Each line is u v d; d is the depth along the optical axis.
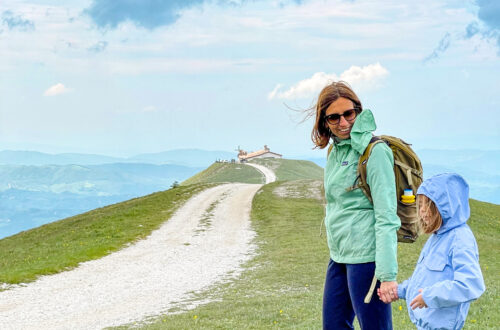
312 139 5.68
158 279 27.31
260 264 30.28
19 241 45.44
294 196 63.38
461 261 4.52
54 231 47.84
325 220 5.57
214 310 17.83
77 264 31.28
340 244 5.30
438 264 4.70
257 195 64.69
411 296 4.85
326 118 5.38
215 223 48.00
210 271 29.28
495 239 38.06
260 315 15.34
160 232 43.91
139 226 45.91
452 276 4.64
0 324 18.45
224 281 26.30
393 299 4.97
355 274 5.17
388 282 4.95
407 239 5.23
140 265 31.41
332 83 5.47
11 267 30.50
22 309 20.80
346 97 5.34
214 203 59.81
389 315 5.23
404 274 23.69
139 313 19.53
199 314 17.05
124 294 23.72
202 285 25.52
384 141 5.25
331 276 5.49
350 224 5.22
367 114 5.23
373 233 5.17
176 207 57.00
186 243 39.12
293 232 41.16
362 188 5.18
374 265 5.13
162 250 36.56
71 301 22.31
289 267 27.91
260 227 45.31
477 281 4.43
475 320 11.07
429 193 4.71
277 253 32.94
